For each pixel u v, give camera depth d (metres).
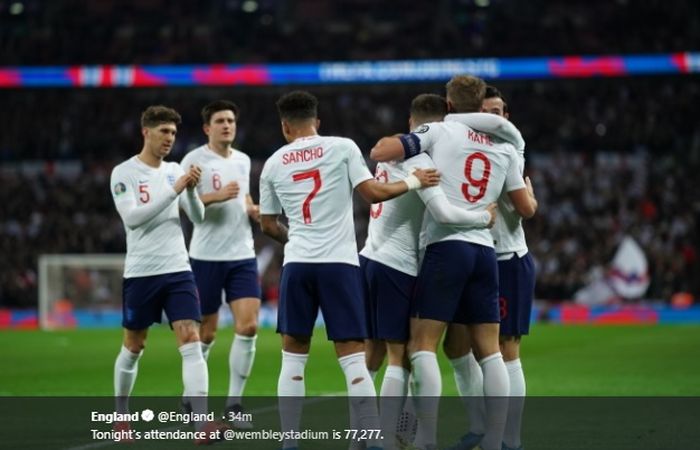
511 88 138.38
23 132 136.25
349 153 26.34
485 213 26.08
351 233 26.56
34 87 129.38
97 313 97.50
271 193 27.39
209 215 36.19
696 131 132.38
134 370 31.31
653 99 135.50
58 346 71.44
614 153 130.62
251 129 135.88
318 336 79.19
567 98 137.38
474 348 26.70
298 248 26.36
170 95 139.62
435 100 27.70
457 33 139.50
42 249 113.06
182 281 30.83
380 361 28.45
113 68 128.50
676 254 105.12
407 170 26.38
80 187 124.69
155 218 30.80
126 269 31.08
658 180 122.50
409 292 26.41
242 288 35.75
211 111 36.75
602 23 141.38
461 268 25.81
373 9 151.88
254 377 49.25
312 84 131.75
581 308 98.88
